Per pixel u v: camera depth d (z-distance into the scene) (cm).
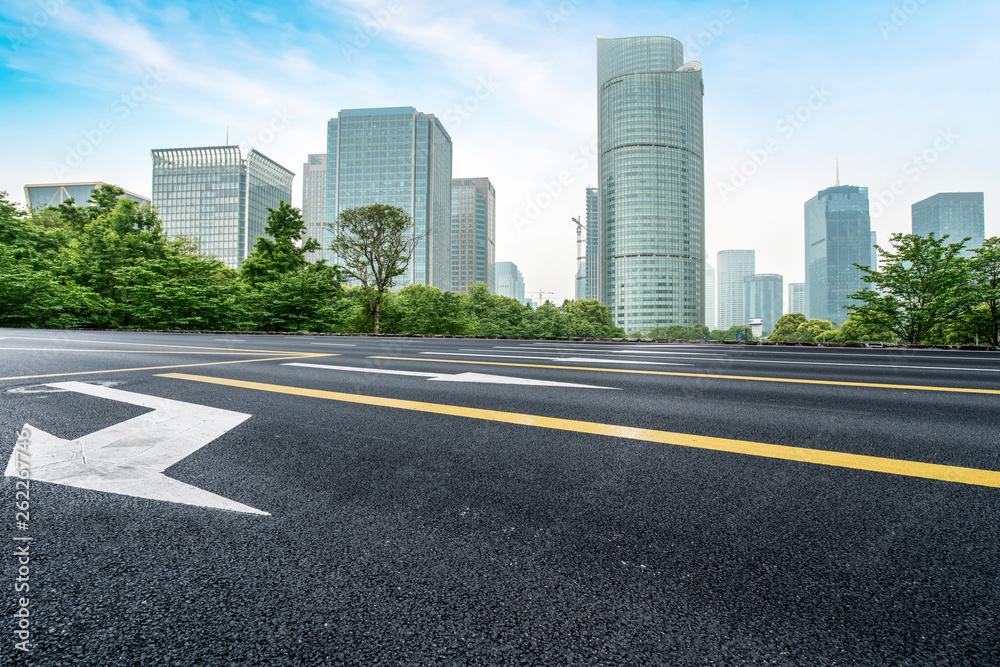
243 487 230
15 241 3147
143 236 3369
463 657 120
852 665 116
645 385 550
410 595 144
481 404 437
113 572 154
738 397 475
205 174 8288
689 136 14575
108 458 271
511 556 167
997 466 265
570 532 185
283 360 823
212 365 730
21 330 1866
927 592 145
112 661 117
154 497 215
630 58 15700
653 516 199
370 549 171
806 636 126
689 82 14562
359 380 581
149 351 983
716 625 131
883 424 364
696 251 14525
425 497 219
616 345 1443
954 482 239
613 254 14525
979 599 141
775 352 1103
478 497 220
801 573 155
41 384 526
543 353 1031
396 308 3544
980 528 188
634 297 14112
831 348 1357
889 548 172
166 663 117
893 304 2059
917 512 203
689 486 234
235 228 8175
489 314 4834
